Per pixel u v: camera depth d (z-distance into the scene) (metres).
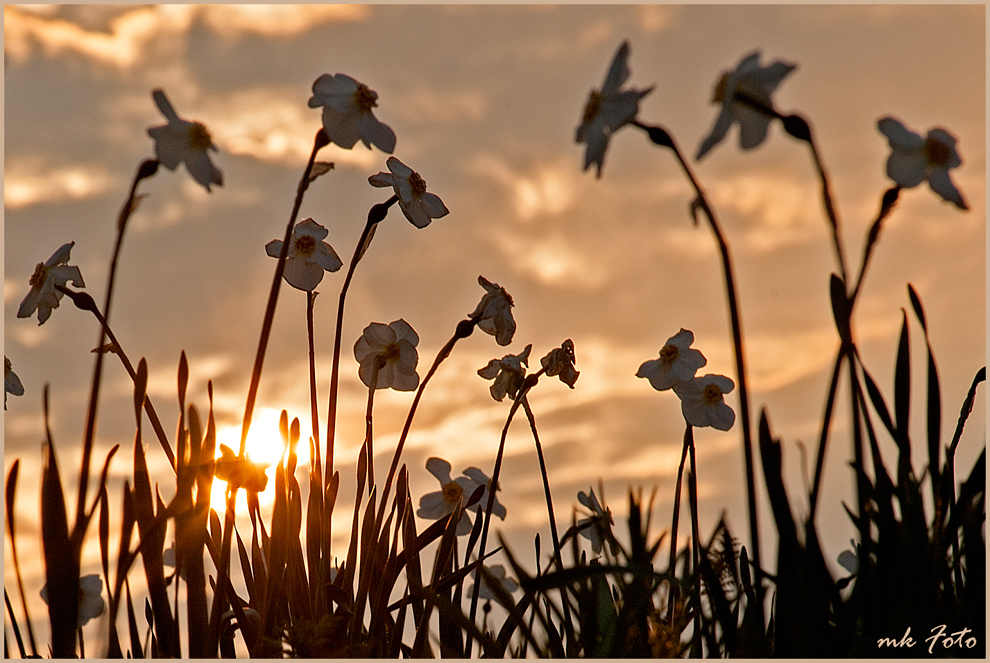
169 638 1.63
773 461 1.55
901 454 1.61
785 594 1.55
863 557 1.58
